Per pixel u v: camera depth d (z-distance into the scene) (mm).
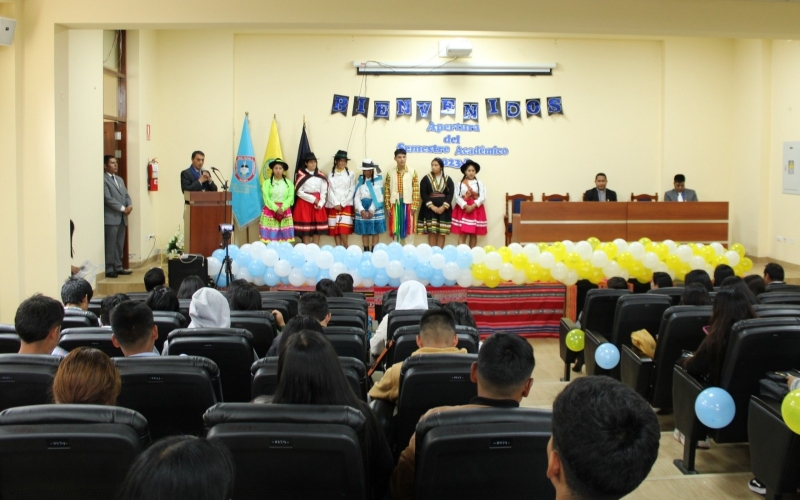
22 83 6750
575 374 5988
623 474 1110
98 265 8406
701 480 3535
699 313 4023
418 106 10641
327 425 1854
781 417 2986
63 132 6914
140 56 9531
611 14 7395
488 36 10625
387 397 2992
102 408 1894
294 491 1892
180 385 2537
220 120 10414
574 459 1128
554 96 10773
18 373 2549
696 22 7492
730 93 10938
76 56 7730
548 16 7316
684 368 3725
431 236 10609
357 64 10523
